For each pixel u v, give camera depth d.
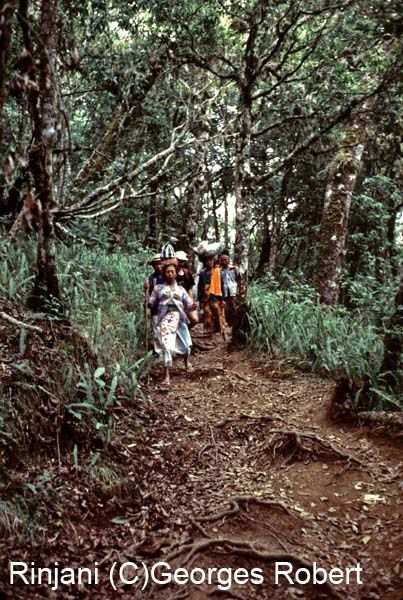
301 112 7.25
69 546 3.06
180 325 6.76
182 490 3.92
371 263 10.67
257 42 7.15
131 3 7.04
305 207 15.89
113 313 6.94
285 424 4.93
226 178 17.80
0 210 7.08
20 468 3.38
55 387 4.09
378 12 4.26
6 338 4.14
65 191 7.85
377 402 4.77
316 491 3.87
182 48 7.40
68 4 5.76
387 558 3.07
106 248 9.61
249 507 3.61
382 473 3.94
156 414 5.14
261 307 8.09
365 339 6.26
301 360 6.77
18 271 5.69
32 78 3.29
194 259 14.46
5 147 3.31
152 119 10.37
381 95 6.27
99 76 7.25
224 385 6.23
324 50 6.30
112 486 3.66
